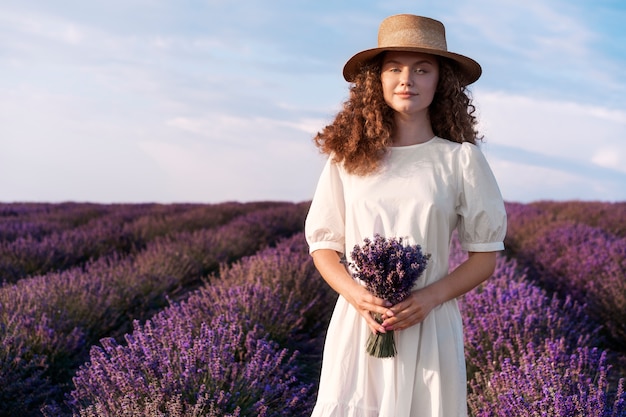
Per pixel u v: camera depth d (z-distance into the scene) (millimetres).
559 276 6668
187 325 3564
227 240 9773
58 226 11852
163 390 2744
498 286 5188
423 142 2043
